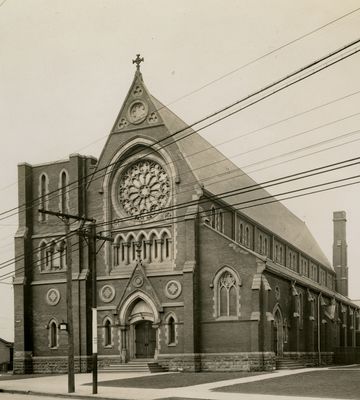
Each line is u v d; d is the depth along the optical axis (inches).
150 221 2240.4
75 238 2285.9
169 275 2159.2
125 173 2331.4
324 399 1141.1
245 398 1181.1
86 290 2252.7
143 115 2298.2
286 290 2358.5
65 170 2396.7
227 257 2102.6
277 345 2234.3
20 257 2357.3
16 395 1425.9
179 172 2215.8
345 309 3403.1
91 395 1334.9
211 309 2097.7
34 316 2345.0
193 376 1817.2
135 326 2215.8
